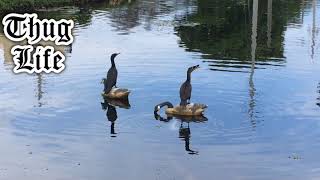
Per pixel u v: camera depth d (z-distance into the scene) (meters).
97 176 12.37
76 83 20.41
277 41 29.81
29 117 16.56
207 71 22.11
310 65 23.45
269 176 12.33
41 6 43.81
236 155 13.60
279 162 13.14
